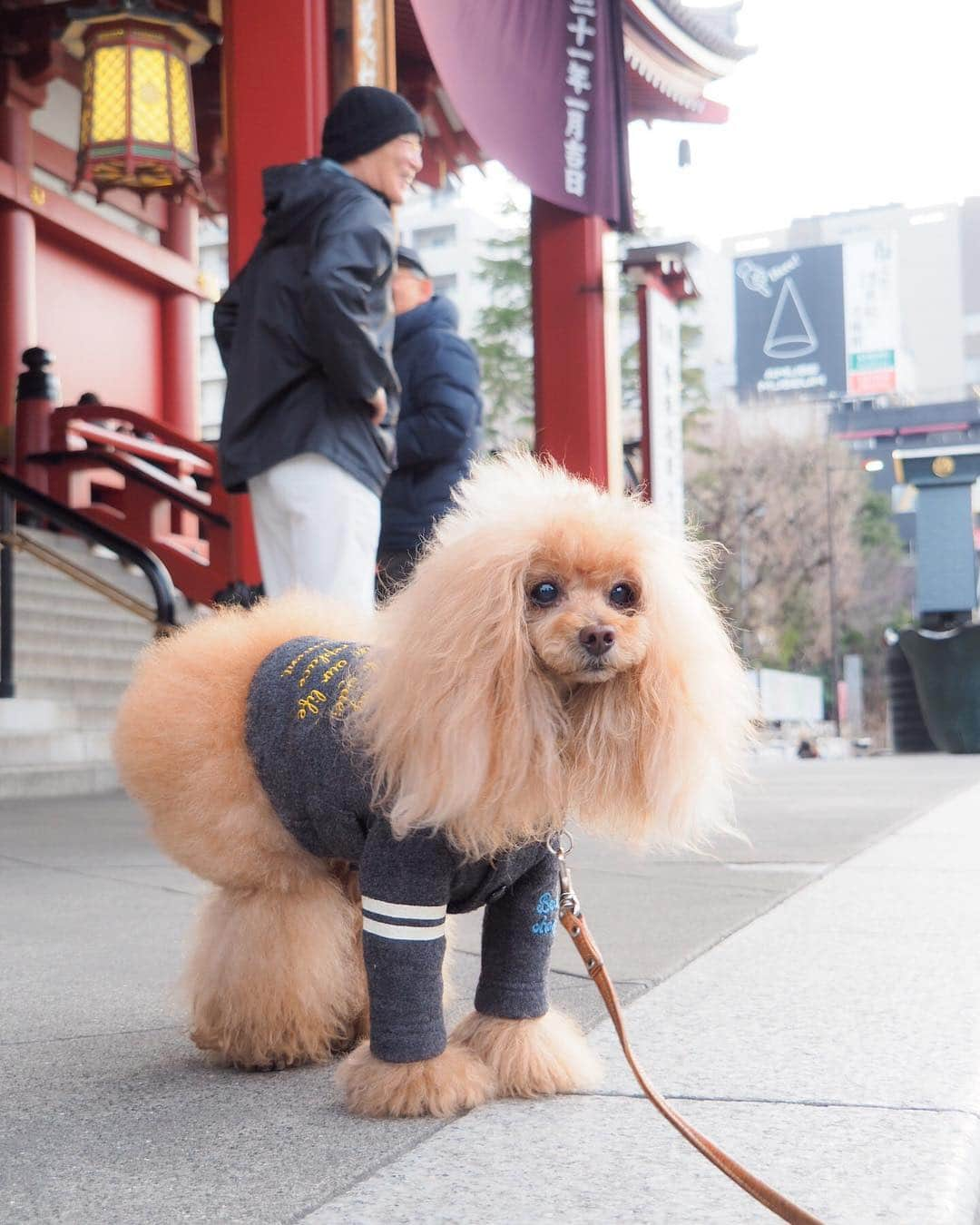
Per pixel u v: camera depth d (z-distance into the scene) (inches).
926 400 4003.4
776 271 3506.4
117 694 395.9
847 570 1847.9
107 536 357.4
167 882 191.8
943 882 181.2
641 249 526.6
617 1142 81.4
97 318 642.2
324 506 192.5
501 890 94.0
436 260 3009.4
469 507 86.7
